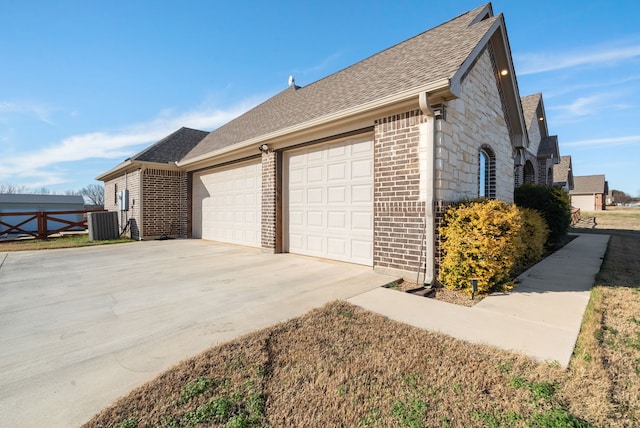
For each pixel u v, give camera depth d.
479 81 6.49
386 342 2.84
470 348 2.68
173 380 2.25
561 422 1.79
